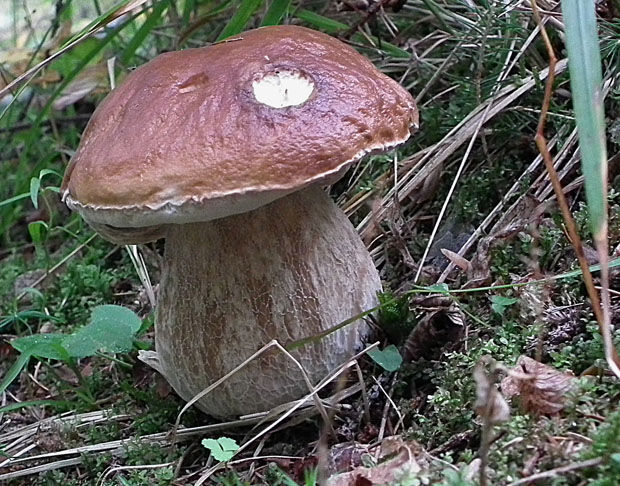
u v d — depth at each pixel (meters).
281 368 0.28
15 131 0.54
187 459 0.30
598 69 0.22
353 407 0.29
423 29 0.42
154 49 0.53
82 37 0.34
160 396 0.33
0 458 0.32
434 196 0.38
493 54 0.37
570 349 0.26
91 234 0.45
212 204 0.24
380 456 0.25
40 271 0.46
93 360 0.37
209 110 0.25
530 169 0.34
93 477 0.30
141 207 0.25
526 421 0.24
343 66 0.27
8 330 0.42
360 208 0.38
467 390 0.26
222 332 0.28
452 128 0.37
